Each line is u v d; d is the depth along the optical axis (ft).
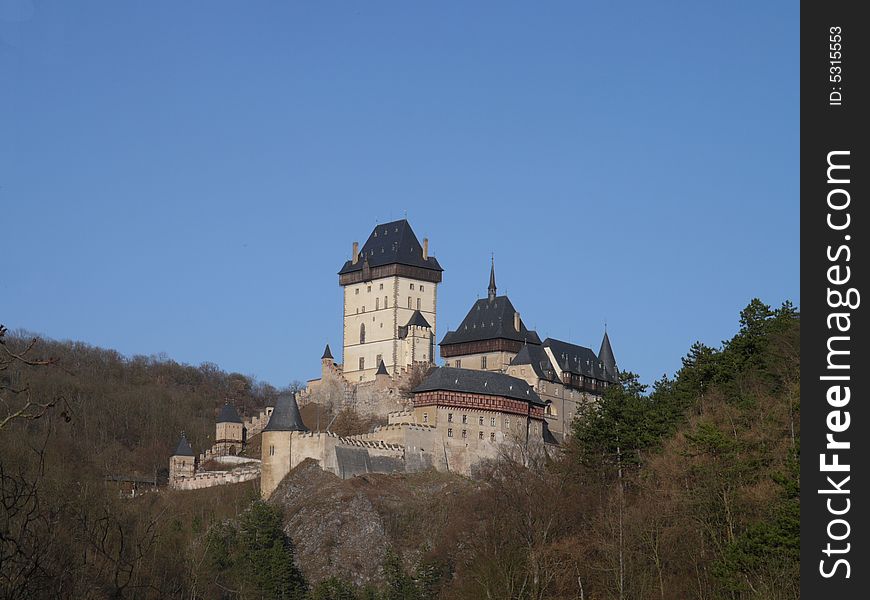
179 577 323.78
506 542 382.42
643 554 308.81
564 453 489.26
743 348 411.34
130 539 271.90
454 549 499.92
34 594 113.60
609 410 438.81
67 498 249.96
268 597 498.28
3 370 103.09
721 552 277.03
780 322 410.52
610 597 299.99
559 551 345.72
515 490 450.30
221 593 450.30
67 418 107.76
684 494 313.94
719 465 306.76
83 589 154.81
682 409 410.31
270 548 539.70
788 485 250.16
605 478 417.69
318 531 577.43
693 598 282.97
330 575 555.69
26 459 278.46
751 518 291.79
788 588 239.50
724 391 394.32
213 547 487.61
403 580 503.61
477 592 344.08
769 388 374.22
